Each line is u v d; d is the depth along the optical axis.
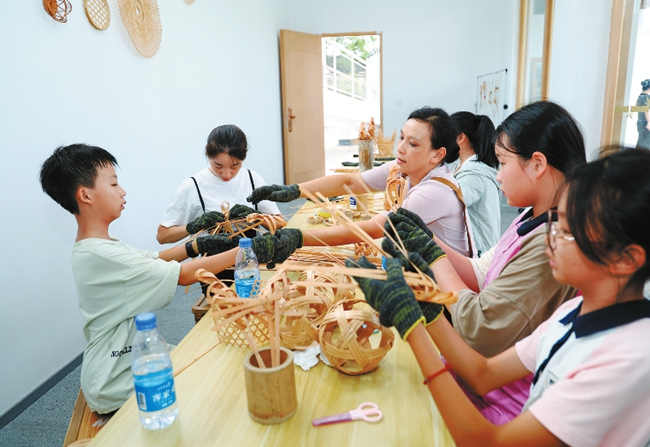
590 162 0.67
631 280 0.66
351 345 0.95
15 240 2.14
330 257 1.45
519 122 1.06
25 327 2.20
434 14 6.71
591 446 0.65
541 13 4.77
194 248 1.49
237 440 0.83
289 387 0.87
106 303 1.35
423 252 1.17
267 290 0.92
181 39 3.79
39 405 2.20
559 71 3.36
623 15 2.56
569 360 0.72
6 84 2.10
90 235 1.39
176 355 1.13
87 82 2.66
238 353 1.13
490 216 2.18
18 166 2.16
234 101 4.96
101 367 1.33
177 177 3.77
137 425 0.89
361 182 2.18
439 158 1.67
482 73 6.74
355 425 0.86
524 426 0.69
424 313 0.90
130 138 3.10
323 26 6.95
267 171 6.10
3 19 2.08
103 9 2.77
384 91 7.06
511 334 1.00
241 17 5.06
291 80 6.48
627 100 2.53
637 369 0.63
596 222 0.62
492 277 1.22
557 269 0.71
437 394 0.75
